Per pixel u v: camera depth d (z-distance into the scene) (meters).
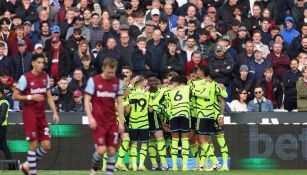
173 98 47.34
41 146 35.94
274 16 64.12
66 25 58.75
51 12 60.91
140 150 48.50
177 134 47.62
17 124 49.84
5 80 51.97
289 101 54.97
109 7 62.06
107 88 33.12
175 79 47.53
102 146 32.94
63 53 55.62
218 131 48.69
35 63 35.22
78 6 62.72
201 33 58.00
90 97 33.06
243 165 51.03
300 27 63.53
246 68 54.66
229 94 55.22
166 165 48.59
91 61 55.53
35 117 35.09
